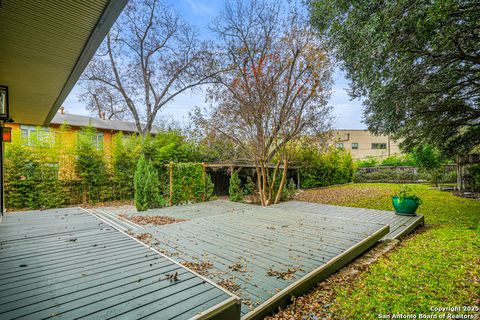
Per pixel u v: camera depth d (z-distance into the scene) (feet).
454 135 26.68
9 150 25.98
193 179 31.89
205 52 45.27
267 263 10.19
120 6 8.18
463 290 9.05
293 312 7.79
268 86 28.40
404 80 16.06
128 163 34.88
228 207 27.37
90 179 31.58
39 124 24.91
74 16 8.71
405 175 55.47
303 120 28.84
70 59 11.66
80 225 14.80
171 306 6.15
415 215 20.95
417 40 12.89
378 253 13.05
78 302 6.29
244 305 7.34
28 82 14.03
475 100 21.13
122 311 5.92
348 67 16.79
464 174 37.65
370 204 30.81
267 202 30.55
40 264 8.75
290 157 31.76
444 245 14.24
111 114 58.23
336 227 15.56
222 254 11.19
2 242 11.35
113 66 45.32
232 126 29.68
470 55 15.46
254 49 31.65
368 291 9.14
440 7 10.57
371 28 12.32
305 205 26.21
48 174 28.40
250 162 33.63
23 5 8.06
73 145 31.01
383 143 90.99
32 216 17.80
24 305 6.13
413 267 11.22
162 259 9.30
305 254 11.12
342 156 55.77
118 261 9.06
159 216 22.03
